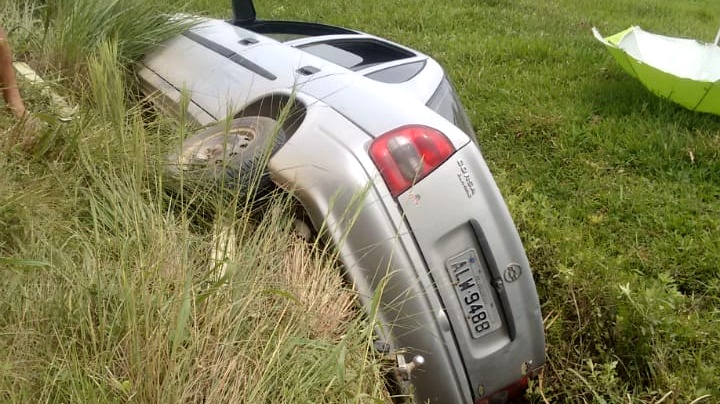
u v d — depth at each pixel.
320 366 1.88
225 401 1.72
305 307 2.12
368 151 2.34
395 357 2.24
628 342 3.05
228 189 2.47
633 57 5.68
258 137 2.57
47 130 2.57
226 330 1.86
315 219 2.38
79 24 3.49
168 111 3.21
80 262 2.09
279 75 2.93
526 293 2.46
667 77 5.52
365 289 2.29
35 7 3.94
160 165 2.42
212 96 3.05
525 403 2.82
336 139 2.40
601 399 2.68
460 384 2.37
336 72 2.86
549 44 7.32
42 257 2.04
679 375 2.89
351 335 2.08
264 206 2.53
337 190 2.30
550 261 3.44
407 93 2.75
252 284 2.02
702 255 3.93
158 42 3.66
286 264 2.31
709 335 3.21
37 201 2.27
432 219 2.31
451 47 7.21
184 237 2.11
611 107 5.81
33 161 2.48
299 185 2.40
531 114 5.62
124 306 1.80
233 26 3.84
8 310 1.86
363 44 3.64
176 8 4.06
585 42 7.72
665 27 9.37
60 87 3.15
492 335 2.42
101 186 2.24
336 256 2.26
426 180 2.32
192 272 1.94
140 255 1.91
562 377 2.96
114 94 2.43
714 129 5.43
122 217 2.21
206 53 3.39
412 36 7.57
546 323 3.21
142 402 1.64
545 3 10.00
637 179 4.84
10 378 1.66
